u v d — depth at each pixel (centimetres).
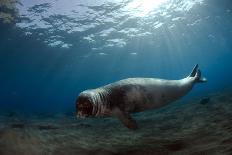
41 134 821
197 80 921
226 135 590
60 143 711
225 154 447
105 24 2731
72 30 2822
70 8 2286
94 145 699
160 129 921
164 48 4422
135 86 646
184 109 1429
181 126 905
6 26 2430
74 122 1399
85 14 2439
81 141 768
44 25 2609
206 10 2798
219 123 776
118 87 625
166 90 725
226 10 2959
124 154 576
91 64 4741
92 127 1150
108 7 2316
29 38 2880
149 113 1573
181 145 594
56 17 2453
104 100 584
